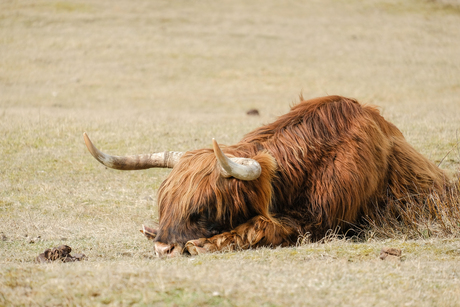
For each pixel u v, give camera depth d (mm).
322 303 12812
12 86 84062
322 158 21734
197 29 123562
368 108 24203
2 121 48031
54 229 24938
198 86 87438
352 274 15336
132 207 29047
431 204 23625
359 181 21453
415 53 108125
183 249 19391
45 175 34844
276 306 12508
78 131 45031
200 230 19609
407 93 79625
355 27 129750
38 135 43219
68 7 132000
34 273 15195
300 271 15422
